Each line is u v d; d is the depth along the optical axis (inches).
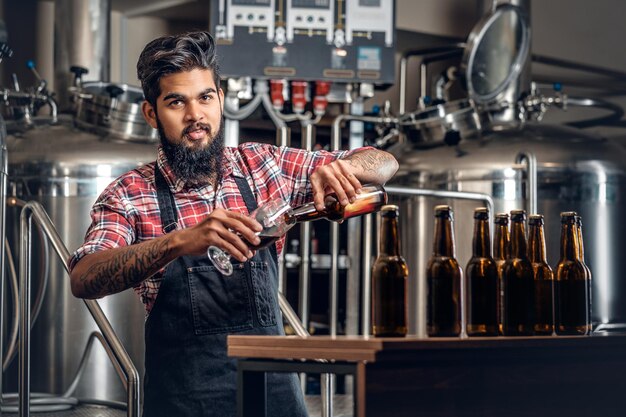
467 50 205.6
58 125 188.2
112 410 166.9
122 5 237.9
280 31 204.8
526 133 199.6
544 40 267.6
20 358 121.0
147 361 92.4
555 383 79.8
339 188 86.2
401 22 247.3
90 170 178.1
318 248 238.8
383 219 78.7
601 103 226.4
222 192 96.1
